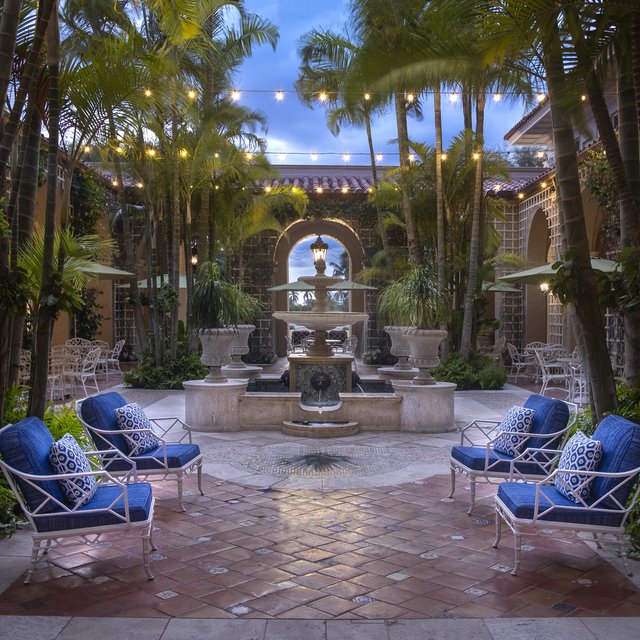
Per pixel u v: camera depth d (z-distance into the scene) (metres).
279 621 3.47
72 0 8.36
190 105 11.55
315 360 10.38
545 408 5.48
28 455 3.97
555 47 5.05
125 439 5.54
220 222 16.56
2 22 4.73
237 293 9.51
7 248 5.18
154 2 6.77
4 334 5.20
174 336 13.44
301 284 15.09
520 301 19.08
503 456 5.46
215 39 13.21
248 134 13.98
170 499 5.80
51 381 10.83
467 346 13.80
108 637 3.28
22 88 4.95
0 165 4.92
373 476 6.62
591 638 3.29
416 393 8.95
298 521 5.20
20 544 4.63
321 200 19.20
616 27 5.13
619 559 4.39
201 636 3.30
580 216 5.10
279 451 7.77
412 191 14.86
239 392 9.12
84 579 4.04
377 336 19.17
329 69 14.14
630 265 5.14
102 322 18.45
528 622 3.46
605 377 5.19
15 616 3.52
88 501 4.20
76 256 7.54
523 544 4.68
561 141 5.11
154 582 3.99
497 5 5.02
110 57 5.69
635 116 5.66
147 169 13.14
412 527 5.05
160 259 15.54
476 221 13.56
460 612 3.59
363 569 4.21
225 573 4.14
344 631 3.36
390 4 10.64
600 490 4.21
